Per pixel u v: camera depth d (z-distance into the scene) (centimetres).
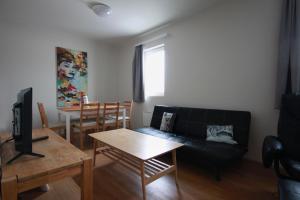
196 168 237
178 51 342
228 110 262
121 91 500
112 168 235
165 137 268
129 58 468
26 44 355
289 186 123
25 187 96
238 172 221
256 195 174
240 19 257
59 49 395
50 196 173
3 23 331
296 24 203
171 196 174
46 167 105
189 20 321
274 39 228
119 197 172
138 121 442
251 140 252
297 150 165
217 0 267
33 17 320
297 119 176
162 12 301
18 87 349
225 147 216
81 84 435
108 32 398
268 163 152
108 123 353
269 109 235
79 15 312
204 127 275
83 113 319
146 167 192
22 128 117
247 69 253
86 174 117
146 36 413
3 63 333
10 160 111
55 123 350
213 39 288
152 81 409
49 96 387
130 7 283
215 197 172
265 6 234
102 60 475
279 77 214
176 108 324
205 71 301
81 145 311
